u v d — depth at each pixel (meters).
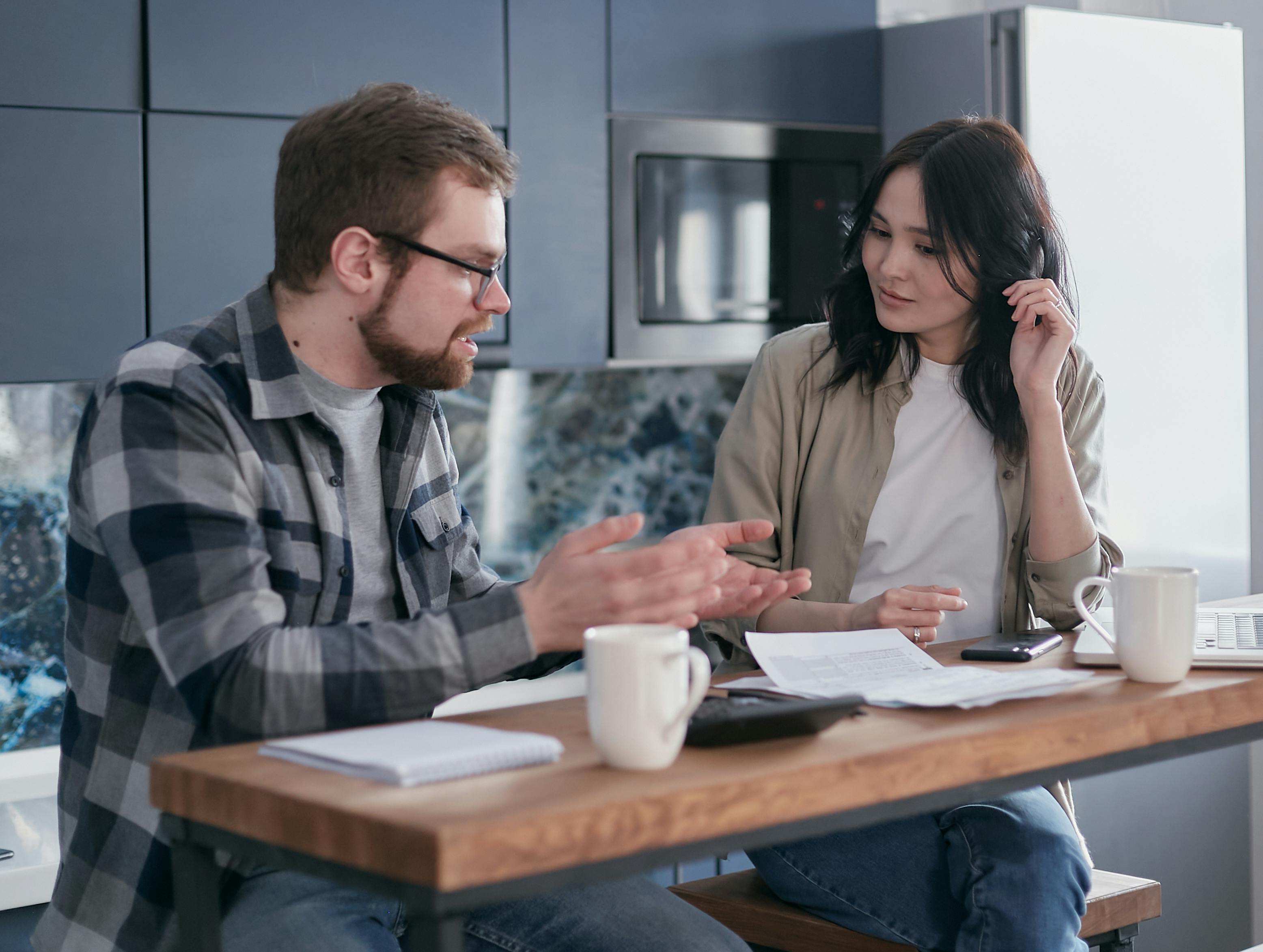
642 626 1.04
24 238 2.14
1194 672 1.31
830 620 1.66
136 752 1.32
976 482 1.85
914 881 1.56
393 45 2.44
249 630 1.14
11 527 2.61
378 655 1.13
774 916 1.66
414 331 1.39
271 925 1.28
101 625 1.34
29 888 1.97
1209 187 2.93
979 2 3.40
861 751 1.00
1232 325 2.97
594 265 2.68
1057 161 2.72
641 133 2.70
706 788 0.92
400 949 1.35
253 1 2.31
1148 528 2.88
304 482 1.39
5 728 2.62
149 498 1.20
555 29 2.60
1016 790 1.08
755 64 2.82
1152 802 2.97
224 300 2.33
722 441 1.97
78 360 2.20
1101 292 2.79
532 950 1.40
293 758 1.01
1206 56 2.91
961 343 1.88
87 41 2.18
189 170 2.28
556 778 0.95
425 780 0.94
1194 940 3.05
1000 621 1.85
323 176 1.36
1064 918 1.46
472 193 1.37
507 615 1.15
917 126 2.90
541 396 3.20
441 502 1.60
